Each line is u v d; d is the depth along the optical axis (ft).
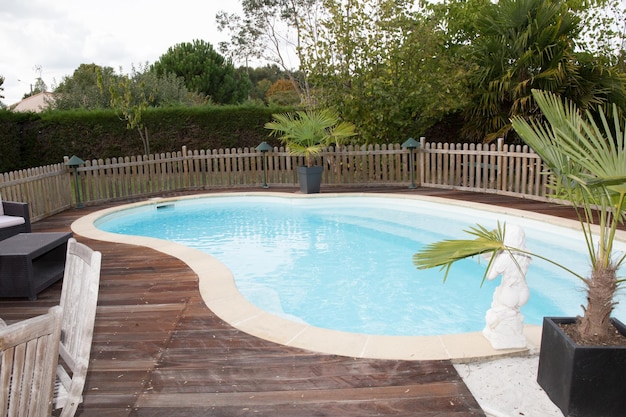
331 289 19.70
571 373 8.61
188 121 47.85
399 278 20.89
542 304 17.74
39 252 16.57
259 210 35.58
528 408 9.20
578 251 22.89
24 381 5.32
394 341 12.11
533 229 25.86
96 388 10.32
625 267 19.94
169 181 41.34
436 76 40.86
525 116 38.01
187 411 9.39
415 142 37.63
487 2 47.80
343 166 40.57
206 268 19.13
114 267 19.58
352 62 42.27
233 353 11.80
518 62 38.32
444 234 26.96
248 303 15.26
